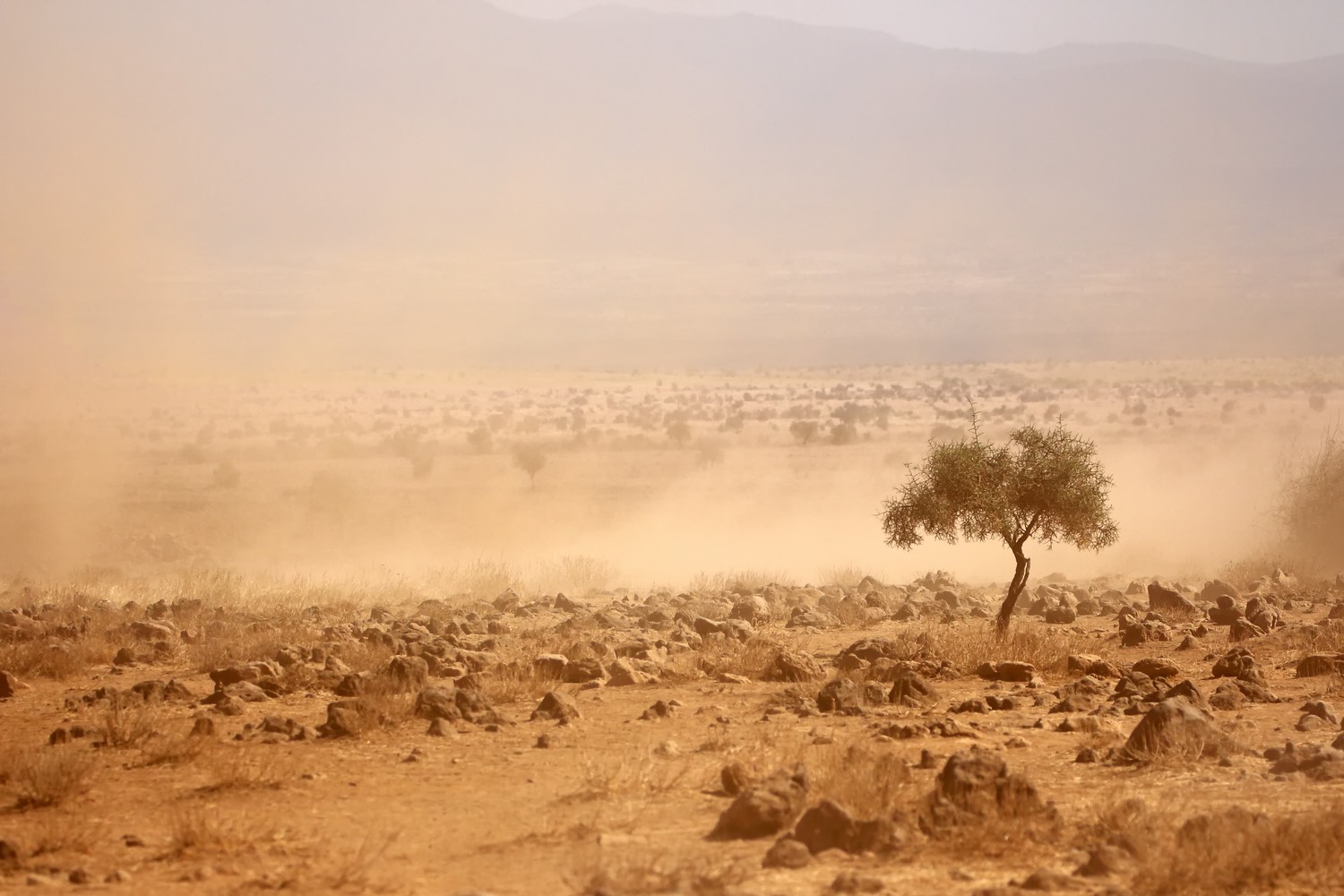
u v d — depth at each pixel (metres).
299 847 11.78
